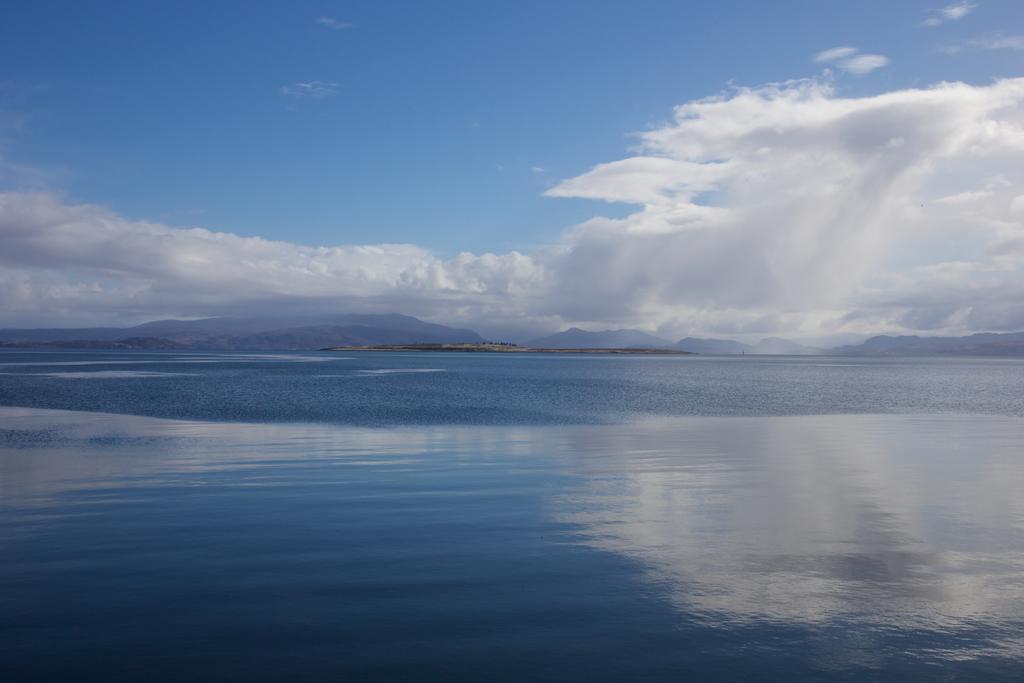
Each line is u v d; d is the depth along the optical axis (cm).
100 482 1452
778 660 610
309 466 1672
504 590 788
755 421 2953
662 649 632
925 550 941
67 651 628
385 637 659
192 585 805
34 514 1155
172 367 10231
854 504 1232
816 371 13050
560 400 4359
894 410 3728
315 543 984
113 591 782
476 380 7300
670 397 4831
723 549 947
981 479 1491
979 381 8319
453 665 602
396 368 11538
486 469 1630
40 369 9106
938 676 582
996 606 735
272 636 661
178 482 1457
